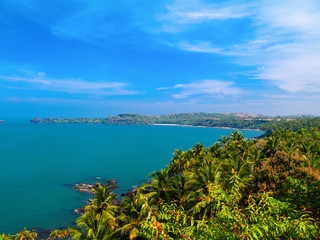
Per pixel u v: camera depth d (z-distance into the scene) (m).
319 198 5.58
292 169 19.44
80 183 92.38
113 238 26.11
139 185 91.06
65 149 195.88
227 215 5.70
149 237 5.73
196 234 5.72
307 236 4.64
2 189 83.75
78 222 27.22
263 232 4.98
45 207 66.00
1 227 53.75
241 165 33.81
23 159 146.25
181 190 34.59
